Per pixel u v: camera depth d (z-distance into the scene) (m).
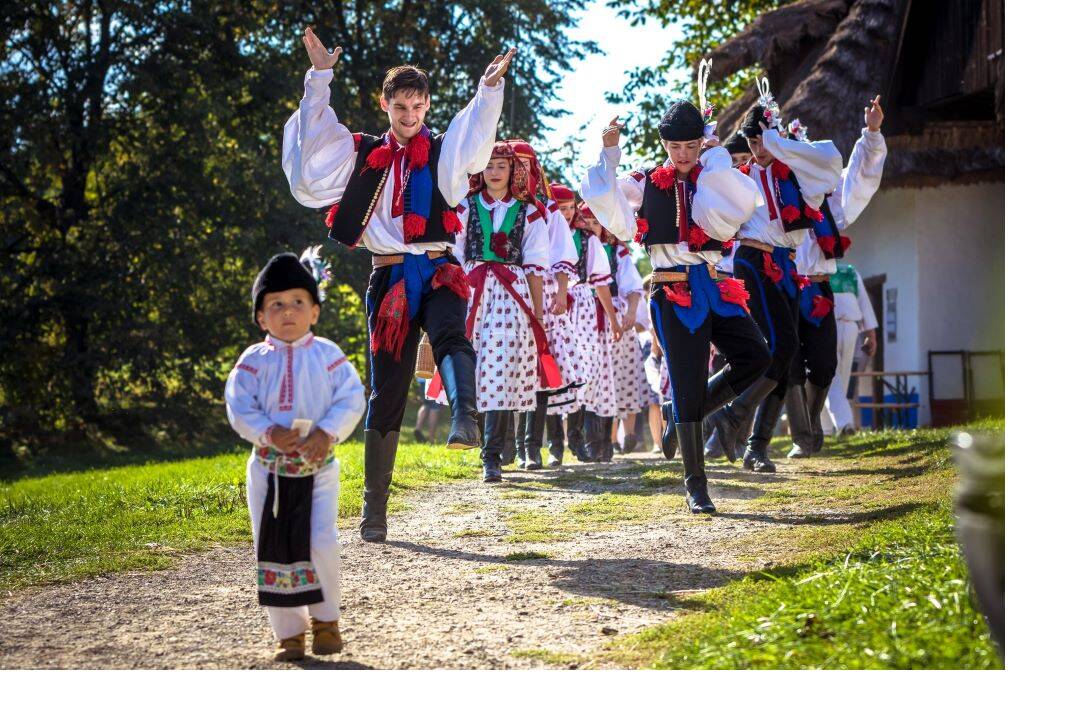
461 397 5.29
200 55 24.39
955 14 14.61
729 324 6.27
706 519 5.85
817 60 15.78
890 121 14.77
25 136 22.97
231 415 3.27
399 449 10.95
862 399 15.65
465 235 7.98
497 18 26.75
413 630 3.67
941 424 15.04
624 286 10.12
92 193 26.55
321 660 3.32
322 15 26.38
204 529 5.89
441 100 27.59
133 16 23.03
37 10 23.06
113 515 6.48
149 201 23.22
